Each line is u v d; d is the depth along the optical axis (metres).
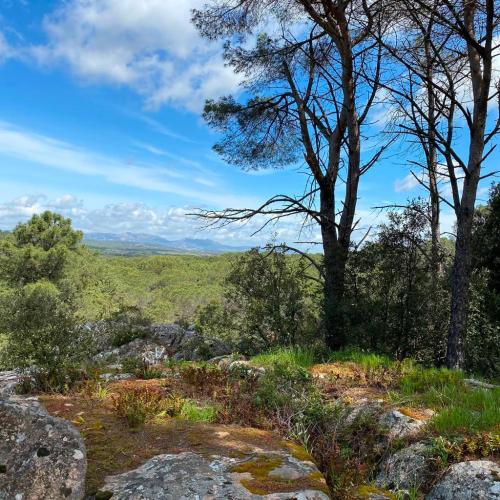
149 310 37.97
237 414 4.86
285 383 6.39
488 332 11.70
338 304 11.44
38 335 6.01
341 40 12.20
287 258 12.62
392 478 4.17
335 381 7.20
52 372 5.62
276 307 11.95
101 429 3.80
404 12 11.58
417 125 11.42
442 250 12.66
